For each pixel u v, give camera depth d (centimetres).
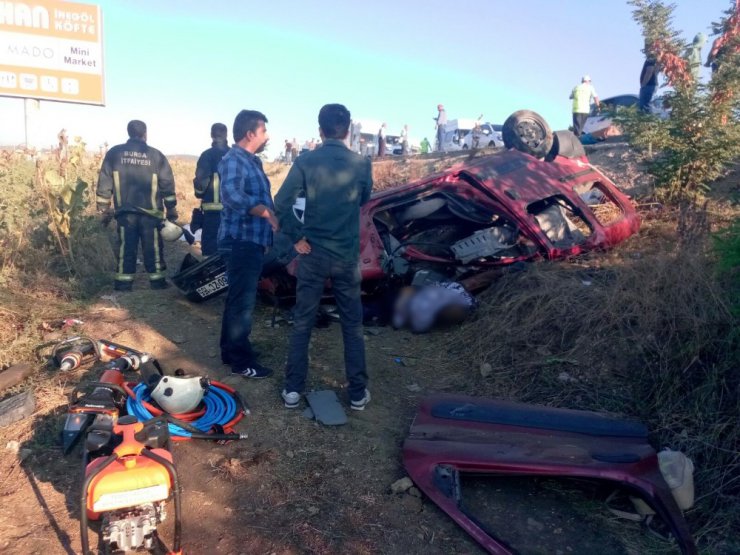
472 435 365
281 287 596
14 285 586
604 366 441
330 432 397
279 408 422
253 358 461
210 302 622
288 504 327
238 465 356
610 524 323
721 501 328
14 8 1118
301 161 396
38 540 290
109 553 257
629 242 657
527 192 632
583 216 645
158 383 379
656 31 750
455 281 589
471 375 479
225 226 440
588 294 500
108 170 625
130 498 252
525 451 341
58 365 451
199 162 727
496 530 317
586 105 1370
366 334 556
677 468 329
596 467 322
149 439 274
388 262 573
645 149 878
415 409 435
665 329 432
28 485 330
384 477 355
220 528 307
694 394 383
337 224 398
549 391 437
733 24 716
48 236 694
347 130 409
